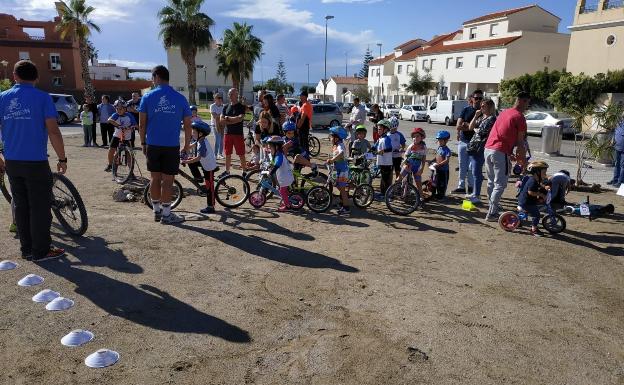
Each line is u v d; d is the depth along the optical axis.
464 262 5.21
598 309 4.18
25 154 4.56
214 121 12.32
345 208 7.16
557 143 15.31
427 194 8.16
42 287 4.21
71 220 5.62
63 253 4.99
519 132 6.48
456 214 7.32
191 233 5.86
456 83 47.03
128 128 9.27
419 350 3.40
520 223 6.55
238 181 7.59
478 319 3.90
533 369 3.23
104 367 3.07
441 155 8.02
